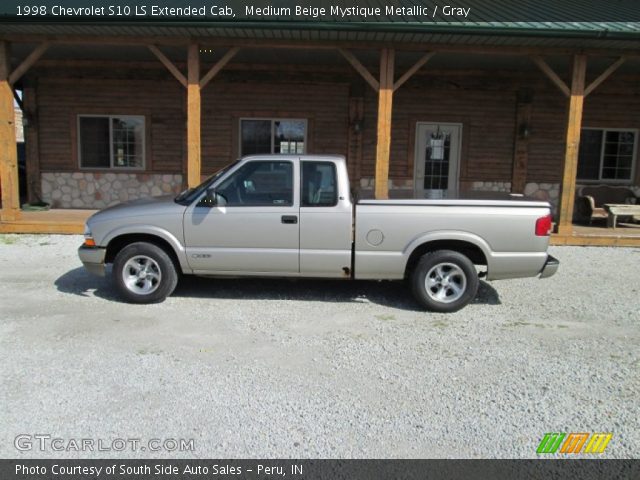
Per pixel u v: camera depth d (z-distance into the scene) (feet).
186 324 17.35
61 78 42.86
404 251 19.02
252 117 42.93
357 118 42.68
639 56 31.04
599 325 17.93
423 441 10.69
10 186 32.71
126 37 30.76
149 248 19.34
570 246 32.40
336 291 21.74
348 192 19.20
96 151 43.91
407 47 30.83
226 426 11.12
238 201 19.44
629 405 12.24
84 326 16.96
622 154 44.06
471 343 16.02
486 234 18.81
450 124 43.24
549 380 13.47
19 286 21.57
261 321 17.80
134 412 11.61
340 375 13.60
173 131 43.45
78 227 32.68
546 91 42.83
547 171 43.73
